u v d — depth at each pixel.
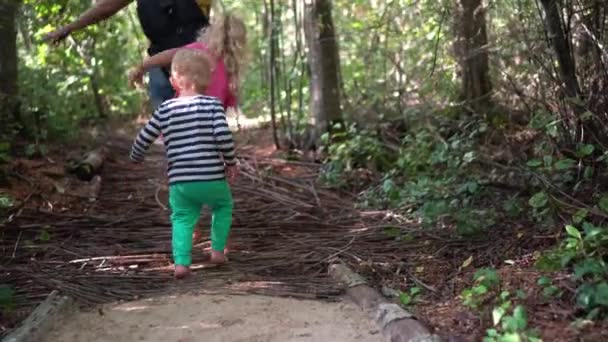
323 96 8.53
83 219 5.78
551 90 5.64
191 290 4.27
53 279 4.42
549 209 4.79
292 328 3.62
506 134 6.98
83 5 8.16
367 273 4.54
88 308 4.00
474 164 6.36
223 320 3.74
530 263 4.18
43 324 3.62
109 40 11.68
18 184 6.41
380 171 7.38
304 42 9.20
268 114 11.62
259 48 11.56
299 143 9.04
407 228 5.44
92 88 11.75
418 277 4.40
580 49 5.40
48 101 8.99
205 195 4.52
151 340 3.51
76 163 7.62
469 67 7.82
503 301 3.42
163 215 6.03
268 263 4.82
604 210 4.32
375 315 3.70
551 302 3.49
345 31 10.29
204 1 5.10
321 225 5.74
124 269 4.68
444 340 3.25
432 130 7.31
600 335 3.13
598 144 5.03
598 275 3.46
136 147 4.59
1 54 7.87
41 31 7.84
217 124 4.50
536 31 6.04
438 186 5.83
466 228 4.95
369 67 9.95
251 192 6.88
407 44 9.58
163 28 5.04
